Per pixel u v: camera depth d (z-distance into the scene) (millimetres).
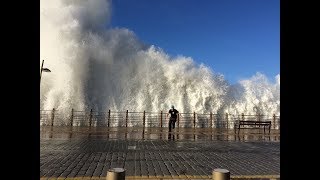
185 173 8625
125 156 11656
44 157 11250
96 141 16625
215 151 13680
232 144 16578
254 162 10859
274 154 13008
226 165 10141
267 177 7977
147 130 22688
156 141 17172
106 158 11125
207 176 8203
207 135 20828
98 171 8797
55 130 21375
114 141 16766
